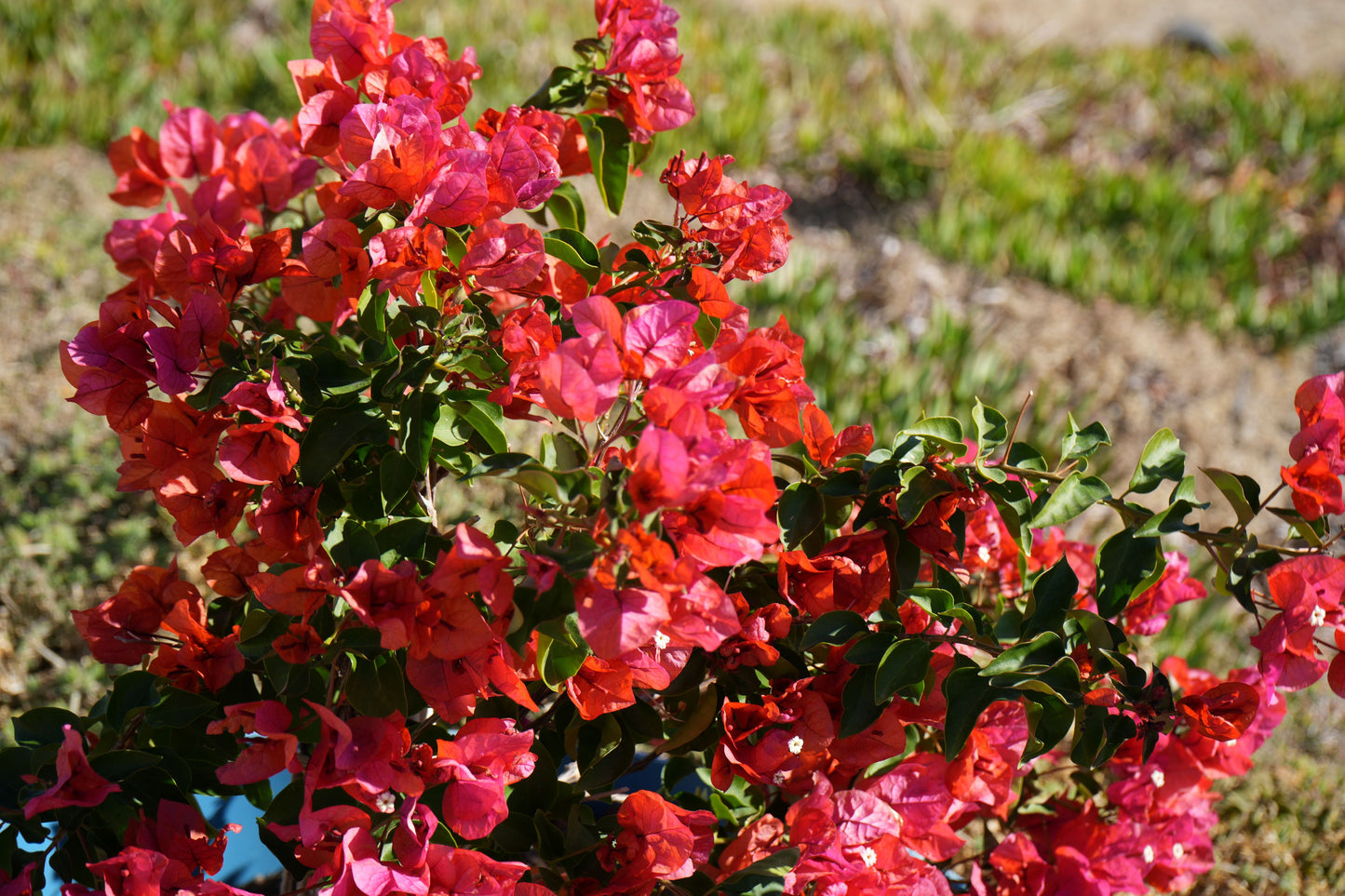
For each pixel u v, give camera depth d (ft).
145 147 7.50
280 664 6.91
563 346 6.74
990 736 7.23
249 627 6.97
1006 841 7.39
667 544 6.68
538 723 7.26
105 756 6.91
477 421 7.00
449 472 7.32
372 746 6.82
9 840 6.92
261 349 7.00
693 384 6.79
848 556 7.12
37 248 12.83
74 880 6.97
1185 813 7.61
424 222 6.96
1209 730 7.02
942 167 18.06
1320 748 9.32
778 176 18.21
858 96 21.30
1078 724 7.05
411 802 6.77
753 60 20.35
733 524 6.73
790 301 13.07
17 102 16.33
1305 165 19.67
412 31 19.56
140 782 7.00
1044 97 20.98
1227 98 21.62
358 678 6.89
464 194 6.91
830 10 26.22
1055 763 7.87
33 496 9.40
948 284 15.65
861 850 7.05
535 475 6.77
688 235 7.13
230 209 7.29
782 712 7.06
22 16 17.80
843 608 7.14
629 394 6.87
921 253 16.34
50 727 7.02
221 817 7.62
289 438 6.88
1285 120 20.70
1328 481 6.99
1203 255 16.72
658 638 6.91
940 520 7.11
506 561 6.71
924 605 7.17
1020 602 7.64
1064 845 7.50
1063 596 7.09
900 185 17.87
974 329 14.34
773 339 7.11
